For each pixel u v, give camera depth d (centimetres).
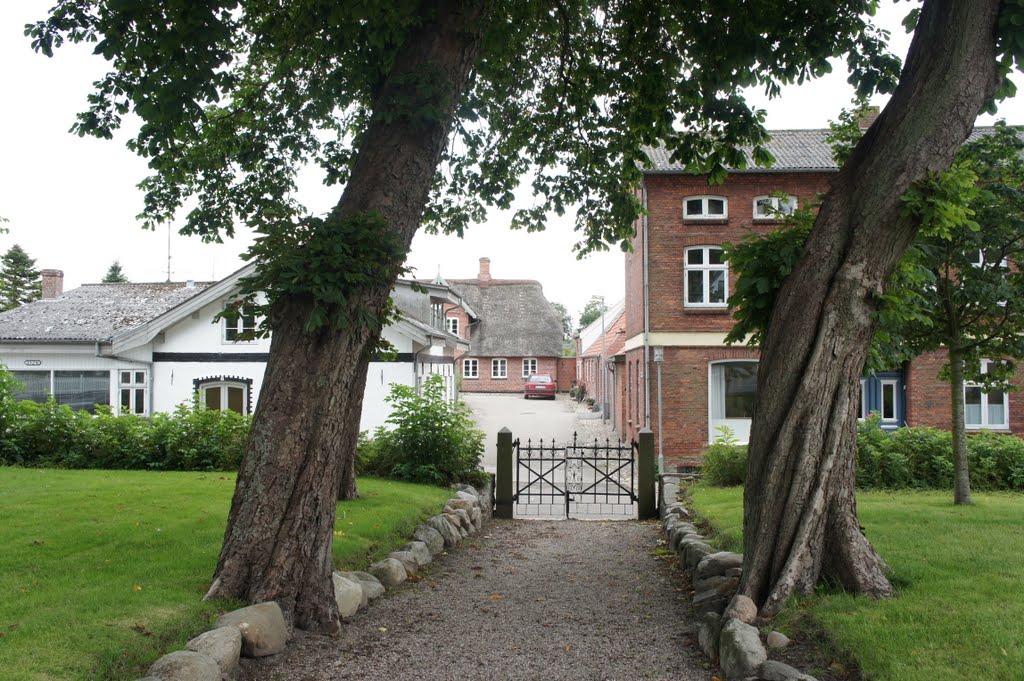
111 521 816
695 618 637
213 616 526
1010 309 1009
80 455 1391
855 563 560
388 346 668
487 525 1230
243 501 586
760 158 987
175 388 2206
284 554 573
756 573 573
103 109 795
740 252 670
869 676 429
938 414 2094
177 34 645
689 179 2141
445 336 2522
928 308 969
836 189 590
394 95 665
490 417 3638
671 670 516
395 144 659
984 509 962
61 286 3447
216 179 1103
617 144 1148
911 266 669
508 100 1188
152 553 687
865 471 1284
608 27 1069
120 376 2336
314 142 1098
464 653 552
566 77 1113
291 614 571
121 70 749
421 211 680
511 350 5572
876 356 722
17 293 5472
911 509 963
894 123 568
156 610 522
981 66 553
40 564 633
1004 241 1003
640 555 952
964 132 560
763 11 825
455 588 757
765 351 606
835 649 473
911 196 547
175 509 901
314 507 588
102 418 1434
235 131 1073
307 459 587
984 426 2088
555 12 1067
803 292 587
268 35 923
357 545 803
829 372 571
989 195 730
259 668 503
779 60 885
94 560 654
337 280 570
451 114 698
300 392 591
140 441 1400
